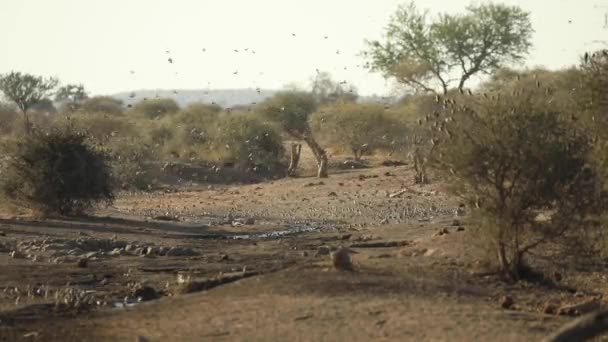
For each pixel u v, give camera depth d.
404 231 45.53
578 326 17.77
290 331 23.41
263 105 113.31
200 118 123.62
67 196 55.44
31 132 57.53
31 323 26.09
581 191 31.64
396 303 25.86
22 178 55.00
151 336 23.83
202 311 25.92
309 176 91.81
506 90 36.84
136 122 117.25
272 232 51.84
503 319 24.48
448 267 33.09
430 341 22.23
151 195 76.88
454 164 32.09
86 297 29.11
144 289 30.52
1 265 36.69
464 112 32.62
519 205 31.80
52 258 38.94
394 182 75.38
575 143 31.75
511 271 32.03
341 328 23.48
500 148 31.45
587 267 33.50
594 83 32.31
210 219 59.84
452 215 56.44
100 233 48.25
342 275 29.36
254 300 26.61
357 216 59.69
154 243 44.72
